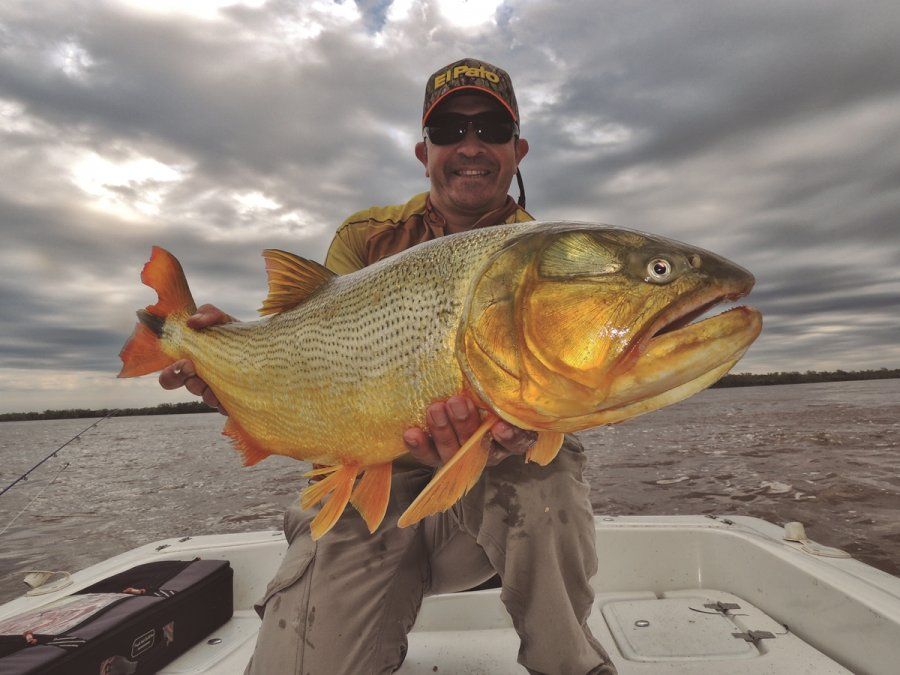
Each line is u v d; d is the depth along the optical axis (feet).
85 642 2.58
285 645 2.38
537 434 2.21
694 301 1.94
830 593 2.93
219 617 3.47
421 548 2.72
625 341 1.94
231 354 2.83
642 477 11.55
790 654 2.94
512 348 2.06
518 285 2.07
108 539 9.23
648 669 2.88
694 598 3.61
